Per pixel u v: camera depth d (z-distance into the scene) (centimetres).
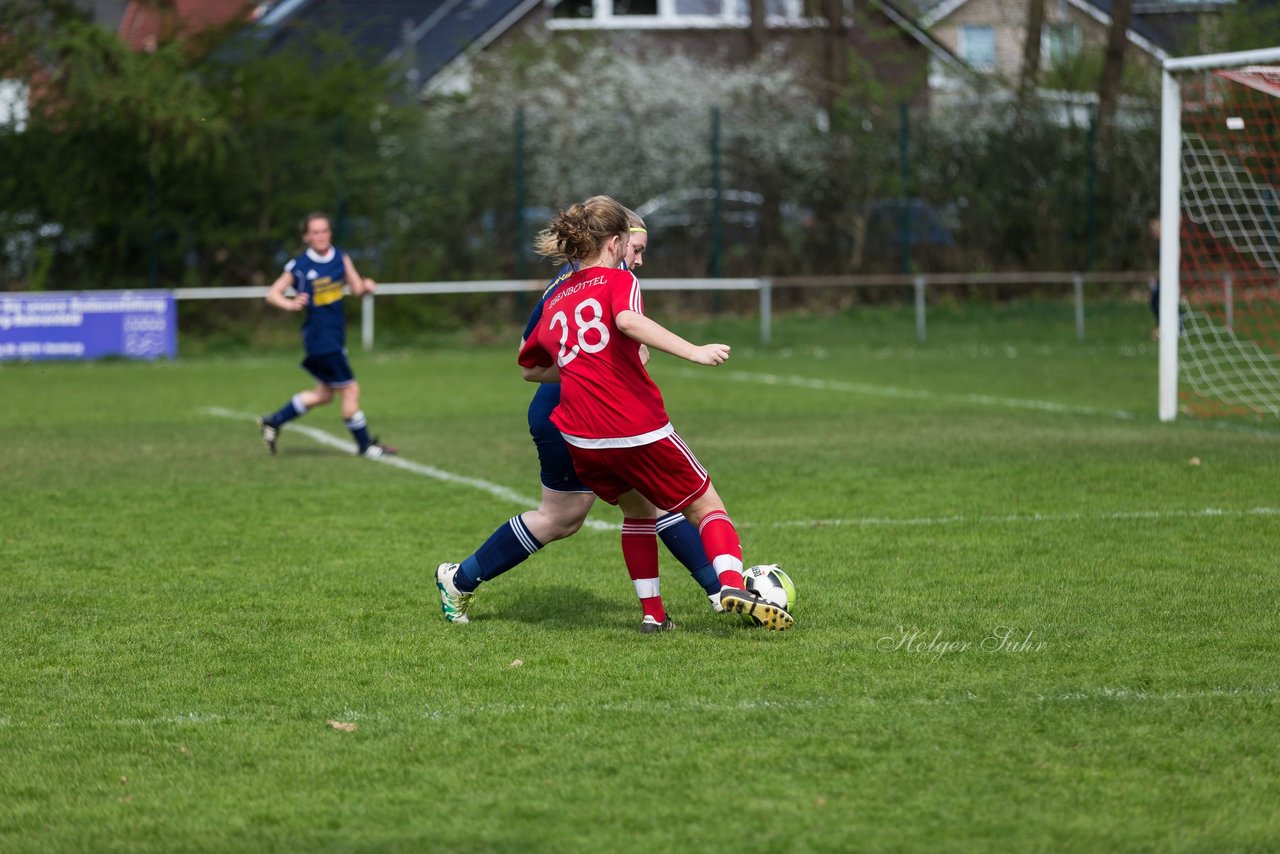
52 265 8775
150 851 1356
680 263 9638
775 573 2188
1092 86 11394
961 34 13500
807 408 5541
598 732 1675
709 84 10412
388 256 9075
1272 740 1617
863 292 9806
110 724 1739
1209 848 1328
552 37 10969
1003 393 6081
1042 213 9906
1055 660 1956
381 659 2022
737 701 1786
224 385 6869
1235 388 6100
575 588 2486
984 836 1358
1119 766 1538
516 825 1399
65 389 6650
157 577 2591
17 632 2189
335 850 1349
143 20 10306
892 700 1780
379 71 9500
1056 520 3030
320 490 3603
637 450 2019
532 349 2120
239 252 8956
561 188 9675
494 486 3659
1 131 8581
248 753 1627
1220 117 5738
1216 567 2547
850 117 9844
